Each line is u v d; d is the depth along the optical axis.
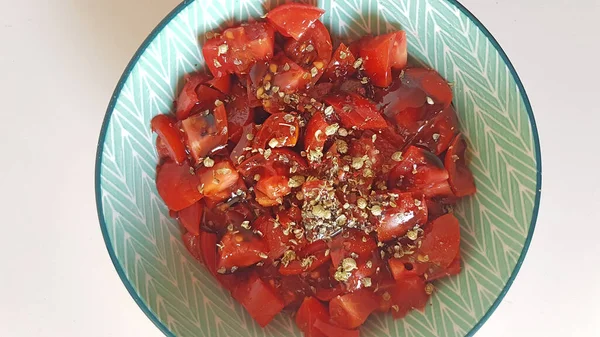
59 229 0.23
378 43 0.20
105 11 0.24
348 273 0.19
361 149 0.20
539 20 0.24
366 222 0.20
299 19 0.20
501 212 0.20
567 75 0.24
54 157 0.23
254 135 0.20
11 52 0.23
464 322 0.20
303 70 0.20
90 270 0.23
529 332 0.23
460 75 0.21
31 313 0.23
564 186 0.24
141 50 0.19
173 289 0.20
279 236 0.20
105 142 0.19
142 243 0.20
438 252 0.20
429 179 0.20
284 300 0.20
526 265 0.23
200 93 0.20
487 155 0.21
